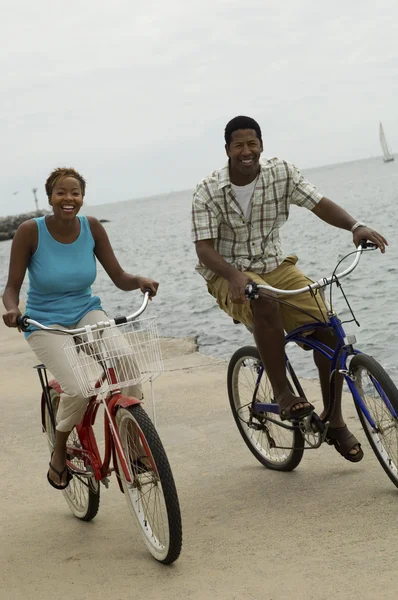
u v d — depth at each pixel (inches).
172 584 133.6
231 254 184.5
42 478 208.5
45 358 158.1
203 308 563.5
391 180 3511.3
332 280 162.7
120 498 186.5
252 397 195.8
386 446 161.3
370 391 161.8
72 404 154.4
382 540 138.0
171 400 274.7
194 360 344.5
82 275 163.0
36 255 162.1
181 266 1074.1
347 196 2532.0
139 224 3759.8
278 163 179.3
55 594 136.6
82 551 155.5
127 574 141.0
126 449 149.8
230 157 175.0
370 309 442.3
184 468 202.8
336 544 139.6
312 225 1531.7
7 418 278.7
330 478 178.1
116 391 151.2
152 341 147.1
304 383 269.6
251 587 127.5
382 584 121.5
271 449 195.8
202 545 148.9
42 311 161.9
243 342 394.3
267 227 181.8
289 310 177.8
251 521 158.1
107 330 149.6
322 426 169.2
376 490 164.4
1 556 157.8
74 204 160.1
